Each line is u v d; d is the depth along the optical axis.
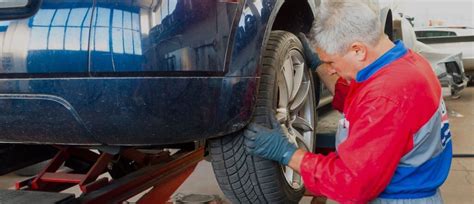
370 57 1.52
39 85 1.33
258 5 1.58
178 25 1.33
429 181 1.59
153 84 1.32
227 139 1.64
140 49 1.30
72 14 1.30
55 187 2.18
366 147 1.41
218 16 1.41
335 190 1.46
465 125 6.45
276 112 1.74
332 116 3.24
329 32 1.50
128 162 2.50
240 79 1.48
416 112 1.41
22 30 1.32
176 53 1.33
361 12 1.48
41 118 1.37
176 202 2.82
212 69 1.40
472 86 11.12
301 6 2.15
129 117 1.34
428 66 1.58
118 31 1.29
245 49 1.49
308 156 1.55
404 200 1.59
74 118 1.35
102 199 1.90
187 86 1.36
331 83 2.13
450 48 8.59
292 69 1.94
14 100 1.35
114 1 1.30
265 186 1.74
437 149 1.53
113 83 1.31
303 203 3.19
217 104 1.44
